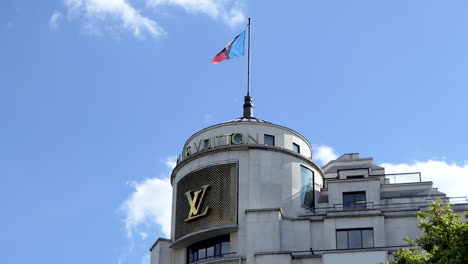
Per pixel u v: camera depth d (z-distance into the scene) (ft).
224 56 247.50
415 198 231.09
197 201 221.05
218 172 222.07
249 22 256.73
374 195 230.27
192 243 221.87
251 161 221.66
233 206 216.13
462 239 141.08
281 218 213.66
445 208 153.28
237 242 212.02
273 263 202.80
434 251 146.61
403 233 210.59
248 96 247.29
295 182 223.92
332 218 213.25
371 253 199.41
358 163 273.33
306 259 203.82
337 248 209.87
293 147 230.89
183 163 230.27
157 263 224.53
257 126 228.02
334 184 232.53
